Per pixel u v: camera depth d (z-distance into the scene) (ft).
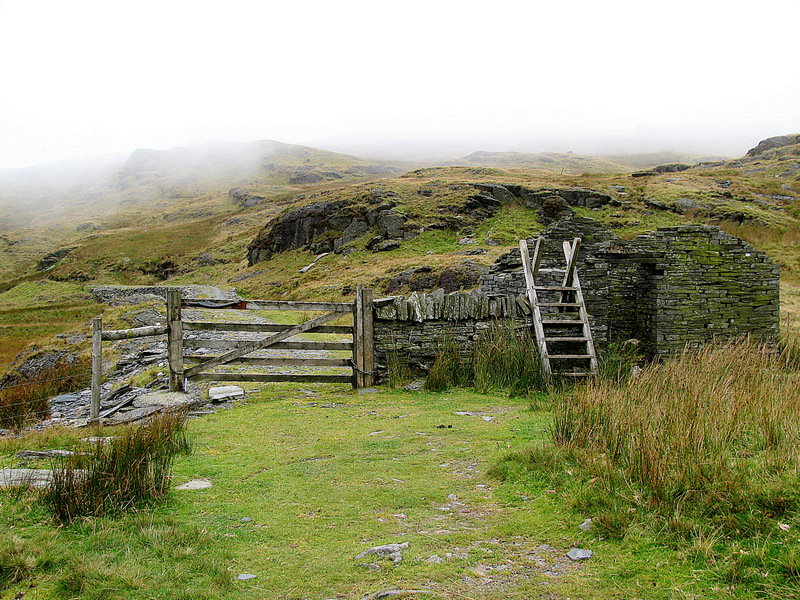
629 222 144.87
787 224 132.87
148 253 247.29
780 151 263.90
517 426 22.76
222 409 29.78
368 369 34.50
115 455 15.23
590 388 21.50
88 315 137.49
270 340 33.47
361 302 34.42
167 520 13.24
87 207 547.08
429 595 9.84
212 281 195.93
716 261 41.73
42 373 51.75
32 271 264.93
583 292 41.55
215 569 10.91
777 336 42.63
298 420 26.27
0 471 15.87
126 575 10.28
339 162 652.07
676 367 24.52
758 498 11.76
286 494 15.66
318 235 180.86
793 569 9.48
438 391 32.58
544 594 9.89
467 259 120.37
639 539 11.54
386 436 22.50
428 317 35.12
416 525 13.39
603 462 15.24
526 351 33.55
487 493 15.39
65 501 13.05
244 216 317.01
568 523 12.87
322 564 11.29
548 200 154.10
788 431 15.57
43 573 10.47
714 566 10.17
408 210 168.66
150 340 59.88
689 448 14.25
